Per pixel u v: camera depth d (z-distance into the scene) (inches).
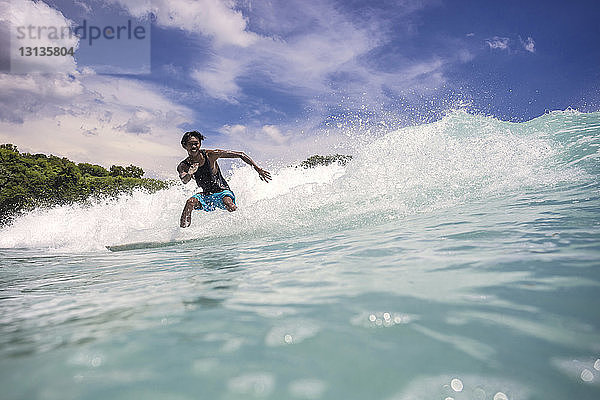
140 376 34.9
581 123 268.2
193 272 91.3
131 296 70.1
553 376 31.1
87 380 34.6
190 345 41.8
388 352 37.1
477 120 298.7
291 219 191.9
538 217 101.9
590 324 39.6
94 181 1120.8
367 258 83.0
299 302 55.8
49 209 376.2
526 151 227.8
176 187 341.4
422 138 275.7
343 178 262.7
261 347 40.1
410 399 29.1
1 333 51.9
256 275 78.6
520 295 49.4
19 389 33.6
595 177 157.4
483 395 29.1
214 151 217.0
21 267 141.7
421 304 49.9
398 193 197.2
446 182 197.3
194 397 30.6
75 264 136.6
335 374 33.5
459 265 67.3
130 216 292.7
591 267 57.2
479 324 42.0
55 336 48.5
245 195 298.2
